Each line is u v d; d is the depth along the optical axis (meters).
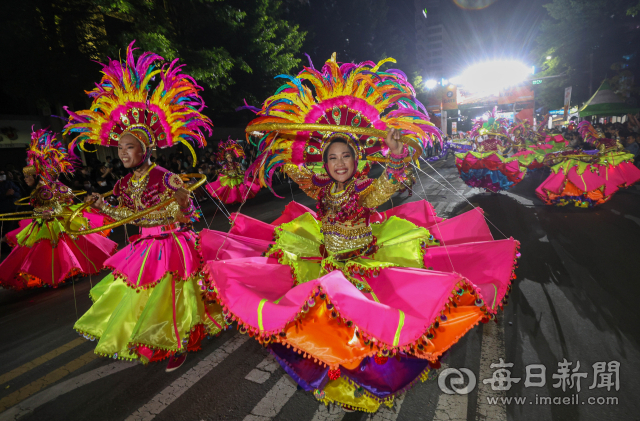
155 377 3.01
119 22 11.99
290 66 15.87
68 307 4.55
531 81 31.36
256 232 3.23
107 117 3.01
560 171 8.45
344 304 1.88
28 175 4.96
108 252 5.48
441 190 11.93
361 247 2.46
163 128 3.07
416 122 2.38
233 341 3.54
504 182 10.17
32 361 3.37
